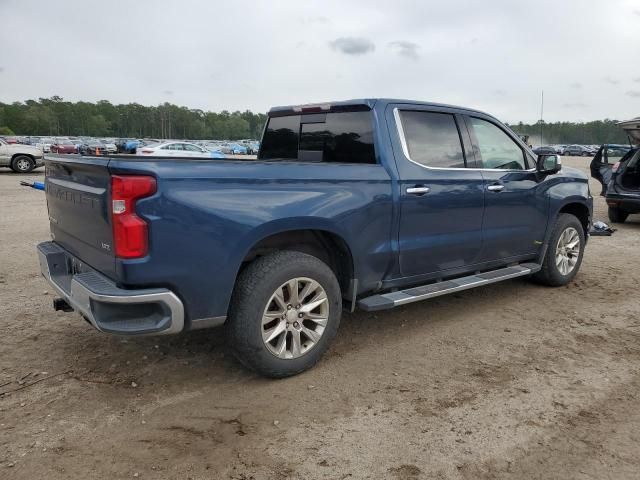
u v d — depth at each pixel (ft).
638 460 8.80
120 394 10.91
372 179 12.58
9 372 11.78
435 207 13.94
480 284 15.12
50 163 12.48
